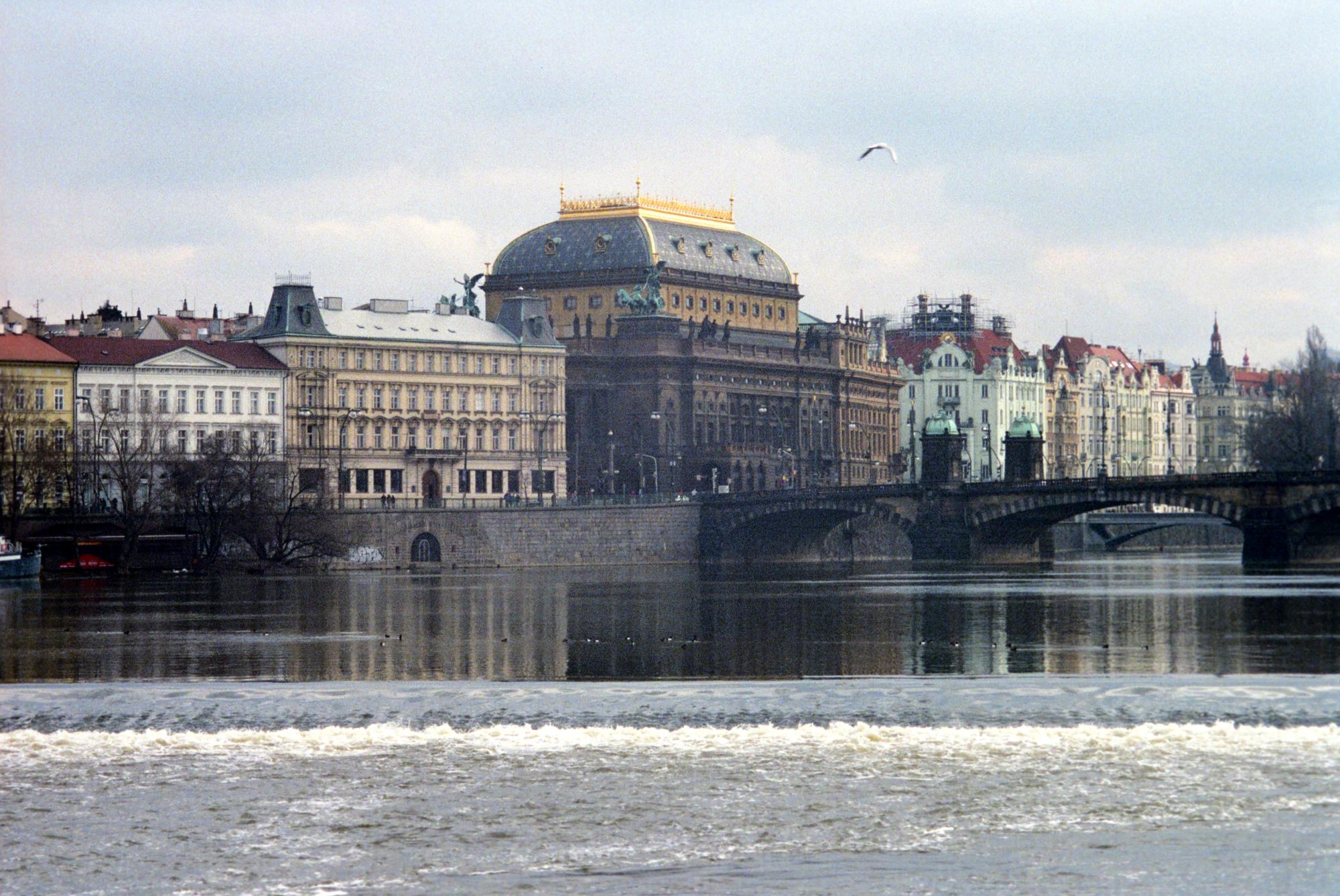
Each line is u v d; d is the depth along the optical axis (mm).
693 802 178250
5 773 190000
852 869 160250
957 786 182250
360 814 175875
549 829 171000
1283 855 162625
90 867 162875
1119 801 177000
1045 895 154500
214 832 171125
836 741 199500
